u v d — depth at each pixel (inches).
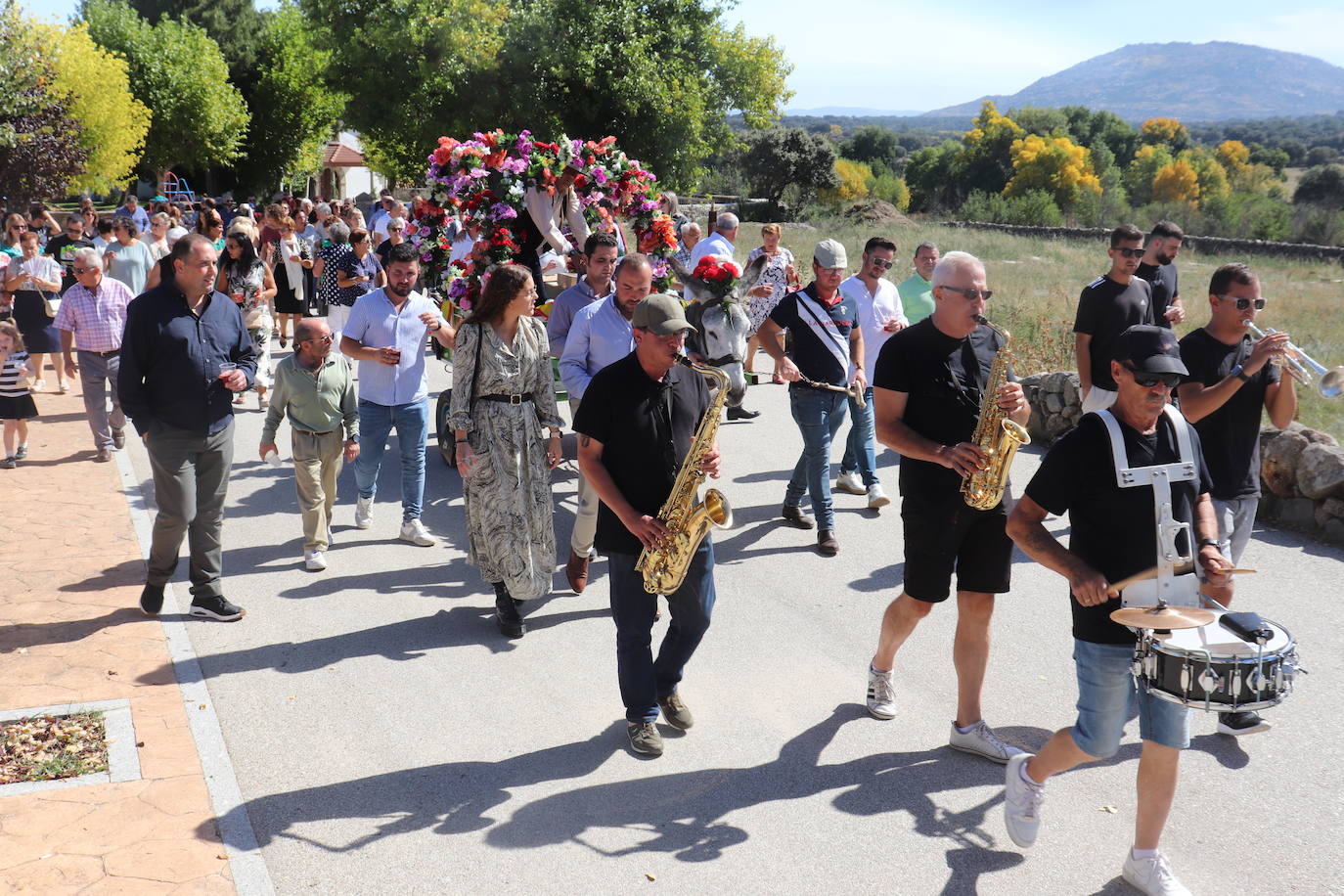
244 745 185.3
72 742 183.2
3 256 482.6
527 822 163.3
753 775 177.0
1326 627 230.2
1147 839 144.7
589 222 339.9
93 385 363.9
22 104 1063.0
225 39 2098.9
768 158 2087.8
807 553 285.0
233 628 235.1
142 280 490.9
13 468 359.3
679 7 1236.5
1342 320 658.2
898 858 154.4
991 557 175.2
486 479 223.3
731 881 149.0
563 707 200.5
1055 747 147.8
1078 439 141.0
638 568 177.2
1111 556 139.7
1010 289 785.6
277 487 345.4
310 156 2181.3
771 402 468.8
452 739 188.2
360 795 170.2
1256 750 183.3
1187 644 131.7
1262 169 3292.3
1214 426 204.4
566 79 1190.9
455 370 224.8
